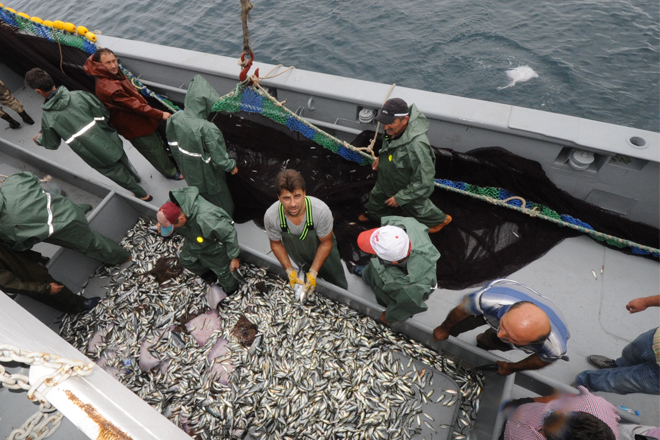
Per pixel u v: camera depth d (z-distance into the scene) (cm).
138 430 129
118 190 502
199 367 392
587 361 366
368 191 501
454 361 366
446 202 489
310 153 518
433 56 1141
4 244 354
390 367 372
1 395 260
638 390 297
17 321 192
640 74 1068
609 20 1213
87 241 419
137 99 439
